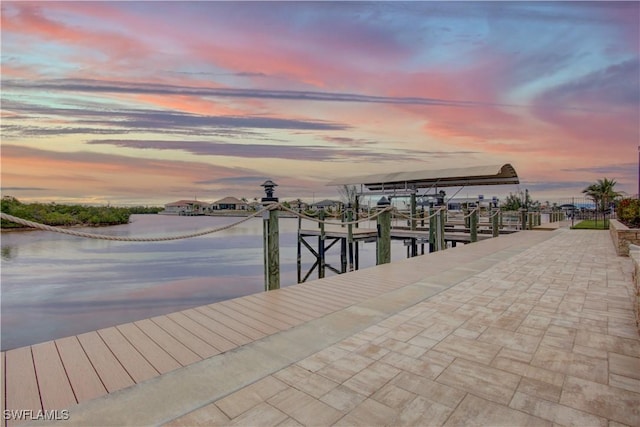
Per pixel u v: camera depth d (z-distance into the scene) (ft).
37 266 47.21
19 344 22.52
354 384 6.57
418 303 12.04
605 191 93.25
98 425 5.24
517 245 29.27
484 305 11.82
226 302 12.08
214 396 6.12
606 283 15.12
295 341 8.67
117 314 28.32
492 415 5.57
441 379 6.77
